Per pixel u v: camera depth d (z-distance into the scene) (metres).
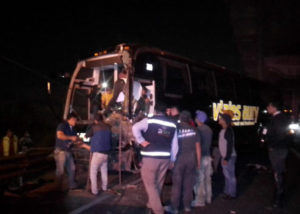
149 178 4.33
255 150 13.14
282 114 5.38
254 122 12.79
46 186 6.34
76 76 7.60
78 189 6.09
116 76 7.35
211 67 9.70
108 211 4.81
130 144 6.25
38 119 19.95
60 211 4.75
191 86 8.38
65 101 7.54
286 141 5.30
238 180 7.33
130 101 6.39
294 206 5.31
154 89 7.13
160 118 4.43
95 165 5.65
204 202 5.24
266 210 5.06
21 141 10.16
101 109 7.44
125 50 6.61
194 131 4.81
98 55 7.23
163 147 4.34
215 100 9.51
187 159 4.75
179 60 8.13
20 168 5.84
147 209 4.84
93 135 5.74
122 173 7.82
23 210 4.76
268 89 14.53
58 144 5.93
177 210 4.78
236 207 5.18
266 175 7.92
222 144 5.44
